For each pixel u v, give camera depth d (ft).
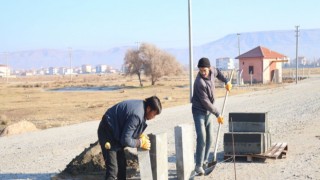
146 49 256.73
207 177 32.73
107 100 140.56
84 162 33.40
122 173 28.55
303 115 74.18
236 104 102.32
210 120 33.19
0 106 125.08
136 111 25.63
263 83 228.63
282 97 121.80
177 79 358.23
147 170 26.76
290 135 52.44
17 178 35.19
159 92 177.88
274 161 37.86
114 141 26.37
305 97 118.21
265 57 238.68
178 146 30.66
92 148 34.32
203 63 32.22
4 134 65.98
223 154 40.86
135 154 34.42
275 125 62.54
